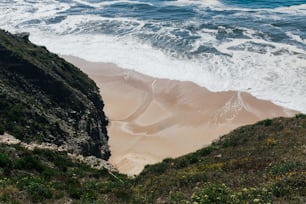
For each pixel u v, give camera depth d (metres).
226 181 16.92
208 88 52.94
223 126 45.28
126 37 70.69
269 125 27.39
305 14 77.69
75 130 38.38
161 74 57.06
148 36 70.25
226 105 49.12
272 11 80.19
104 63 61.44
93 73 58.62
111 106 50.31
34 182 19.14
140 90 53.44
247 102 49.53
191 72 57.34
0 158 21.97
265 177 16.05
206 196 13.52
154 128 45.44
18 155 24.41
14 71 39.94
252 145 23.67
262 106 48.72
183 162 23.75
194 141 42.75
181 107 49.25
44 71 41.59
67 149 32.66
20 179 19.95
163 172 23.12
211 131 44.44
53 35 73.25
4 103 33.78
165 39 68.44
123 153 41.28
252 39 66.75
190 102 50.09
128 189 19.98
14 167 22.09
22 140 29.61
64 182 22.06
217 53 62.50
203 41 66.75
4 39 44.44
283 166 16.27
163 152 41.09
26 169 22.53
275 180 14.60
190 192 16.45
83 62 62.16
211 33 69.94
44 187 18.80
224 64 59.12
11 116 32.47
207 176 18.14
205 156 24.20
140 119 47.38
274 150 20.97
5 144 25.56
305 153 18.89
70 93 42.25
